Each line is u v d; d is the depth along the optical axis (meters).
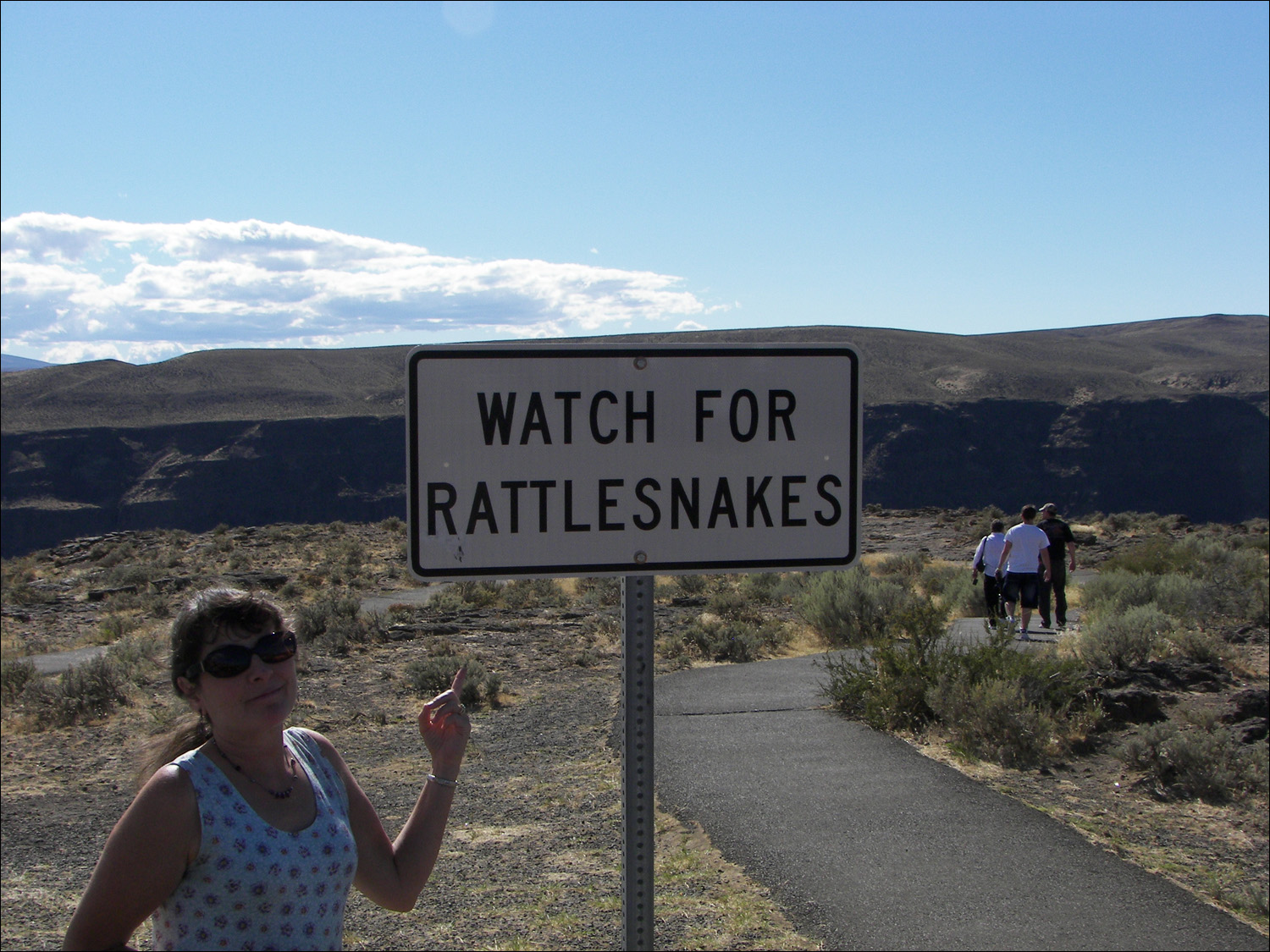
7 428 180.75
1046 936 4.75
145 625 22.08
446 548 2.52
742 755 7.89
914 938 4.73
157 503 172.38
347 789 2.37
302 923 2.09
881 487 183.00
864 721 8.98
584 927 5.08
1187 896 5.20
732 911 5.04
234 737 2.14
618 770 8.57
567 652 15.38
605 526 2.58
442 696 2.53
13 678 14.38
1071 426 191.00
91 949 1.99
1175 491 188.62
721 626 15.57
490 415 2.53
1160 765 7.32
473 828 7.18
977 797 6.80
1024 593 13.57
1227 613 15.18
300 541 37.12
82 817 8.52
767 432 2.63
